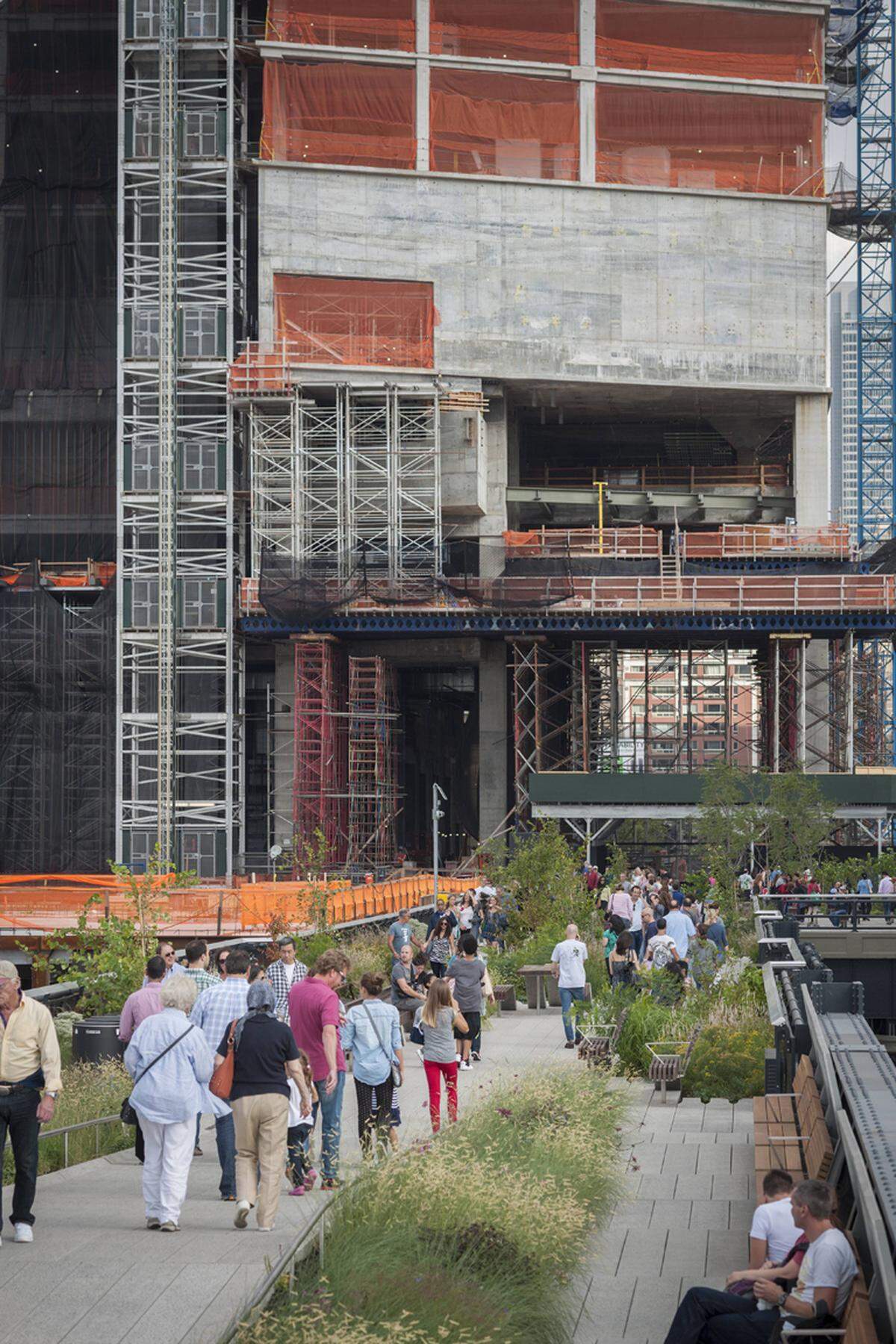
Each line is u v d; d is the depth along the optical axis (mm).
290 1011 15648
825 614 89625
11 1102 12539
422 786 113938
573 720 96500
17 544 99625
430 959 29312
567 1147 14844
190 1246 12383
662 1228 14797
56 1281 11039
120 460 94500
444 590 88688
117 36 98375
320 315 97312
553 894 45000
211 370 94812
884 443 147750
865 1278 9211
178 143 96625
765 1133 13891
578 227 98750
